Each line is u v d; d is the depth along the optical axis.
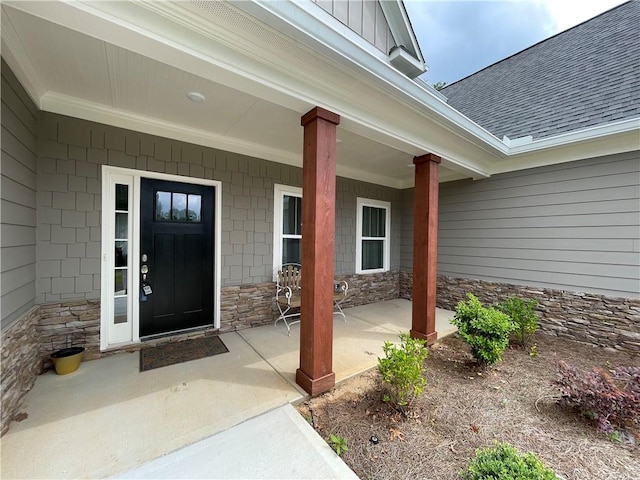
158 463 1.59
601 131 3.37
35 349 2.40
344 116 2.50
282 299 3.94
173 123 3.20
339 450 1.73
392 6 3.95
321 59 2.06
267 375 2.59
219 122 3.16
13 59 1.87
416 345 2.38
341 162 4.83
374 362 2.93
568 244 3.91
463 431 1.96
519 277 4.40
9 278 1.89
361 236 5.64
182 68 1.86
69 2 1.37
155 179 3.27
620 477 1.61
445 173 5.23
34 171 2.41
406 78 2.47
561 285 3.97
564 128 4.05
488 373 2.82
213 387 2.36
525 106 4.89
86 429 1.82
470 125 3.38
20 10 1.49
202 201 3.63
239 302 3.83
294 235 4.47
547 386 2.57
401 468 1.63
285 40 1.86
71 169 2.68
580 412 2.13
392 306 5.49
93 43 1.86
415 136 3.25
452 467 1.65
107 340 2.95
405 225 6.32
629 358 3.24
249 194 3.90
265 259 4.08
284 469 1.58
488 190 4.77
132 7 1.52
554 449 1.82
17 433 1.77
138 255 3.16
